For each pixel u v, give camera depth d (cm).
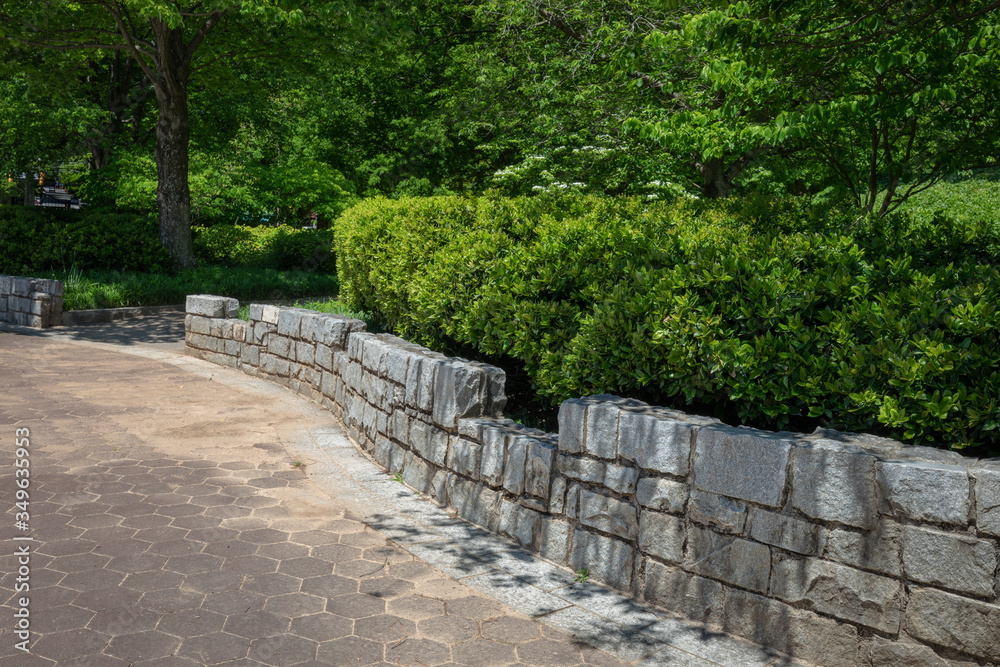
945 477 330
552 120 1636
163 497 562
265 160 3038
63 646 354
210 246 2395
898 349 450
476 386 564
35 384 930
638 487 437
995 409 412
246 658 354
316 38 1827
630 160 1552
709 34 779
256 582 433
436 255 803
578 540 471
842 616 359
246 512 543
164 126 1942
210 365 1138
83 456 652
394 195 2505
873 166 1214
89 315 1491
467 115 1986
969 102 1031
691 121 939
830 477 361
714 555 404
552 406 650
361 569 459
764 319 513
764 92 881
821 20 792
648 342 534
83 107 2202
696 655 376
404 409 634
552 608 422
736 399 505
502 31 1698
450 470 573
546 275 655
